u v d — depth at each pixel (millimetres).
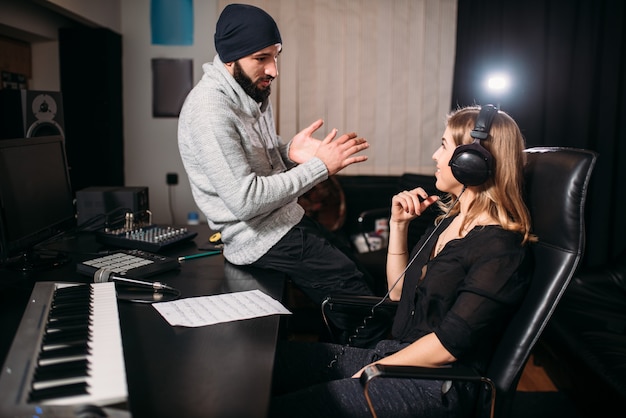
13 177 1680
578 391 2213
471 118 1451
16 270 1769
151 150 4297
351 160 1784
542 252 1366
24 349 1031
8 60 3770
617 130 3773
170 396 997
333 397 1295
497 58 3900
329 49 4160
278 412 1254
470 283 1314
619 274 2750
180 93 4230
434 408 1312
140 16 4168
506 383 1314
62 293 1386
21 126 2637
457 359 1312
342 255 1919
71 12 3385
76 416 806
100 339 1094
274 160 1993
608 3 3684
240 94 1782
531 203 1430
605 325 2330
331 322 1972
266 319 1408
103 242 2154
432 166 4297
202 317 1405
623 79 3730
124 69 4211
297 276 1897
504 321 1385
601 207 3812
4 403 845
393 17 4129
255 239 1857
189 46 4191
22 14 3570
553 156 1414
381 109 4223
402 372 1153
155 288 1619
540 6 3779
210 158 1695
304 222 2000
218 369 1113
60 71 3980
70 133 4008
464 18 3945
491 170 1388
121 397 878
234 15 1721
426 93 4207
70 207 2096
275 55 1790
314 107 4215
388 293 1749
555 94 3836
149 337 1276
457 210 1615
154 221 4367
